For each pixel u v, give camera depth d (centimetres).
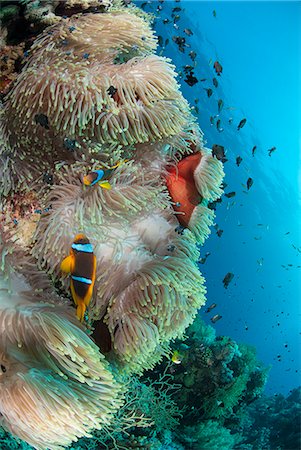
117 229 79
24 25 74
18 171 74
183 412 174
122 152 81
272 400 345
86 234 73
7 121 71
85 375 66
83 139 74
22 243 73
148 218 84
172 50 548
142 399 148
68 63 70
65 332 64
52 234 71
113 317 77
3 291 66
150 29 81
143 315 76
